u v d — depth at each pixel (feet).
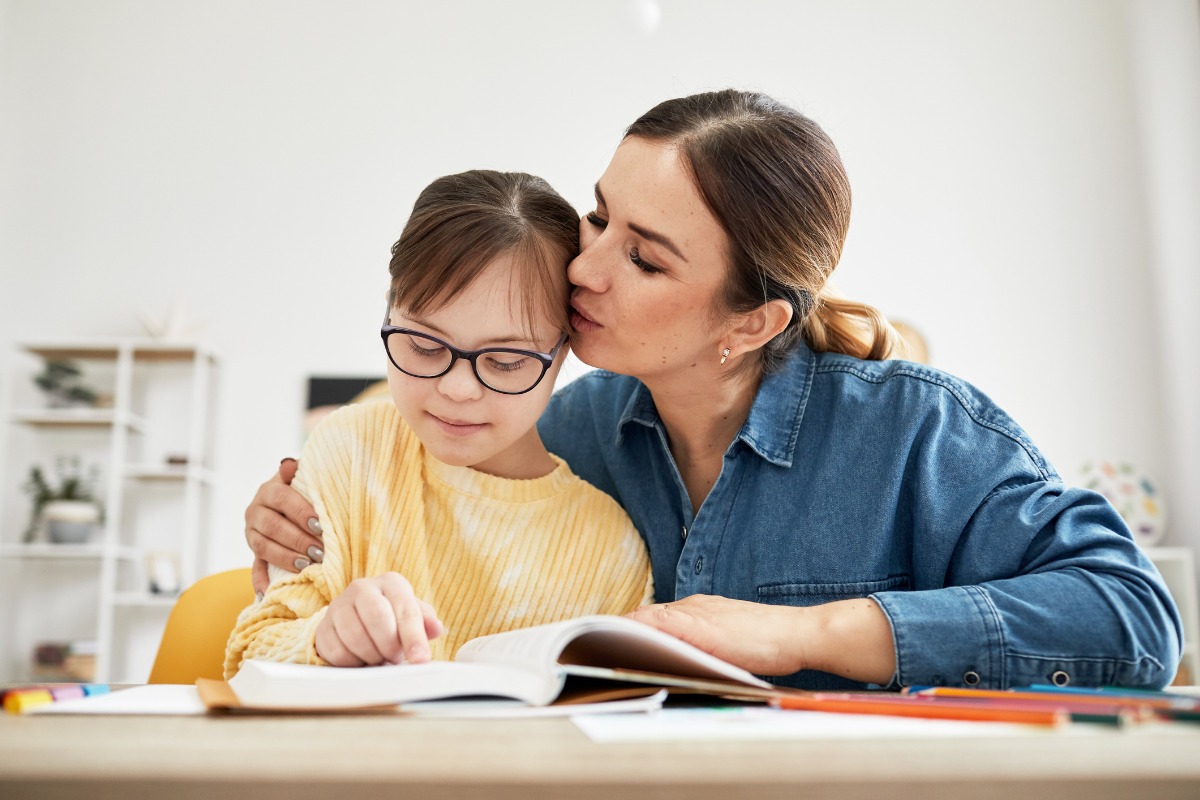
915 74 14.38
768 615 2.39
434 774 1.11
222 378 13.57
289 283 13.84
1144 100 14.08
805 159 3.05
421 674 1.83
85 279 13.88
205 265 13.91
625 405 3.64
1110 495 13.21
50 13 14.49
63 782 1.10
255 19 14.51
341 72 14.38
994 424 3.08
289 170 14.14
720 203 2.86
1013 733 1.52
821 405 3.33
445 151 14.20
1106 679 2.40
